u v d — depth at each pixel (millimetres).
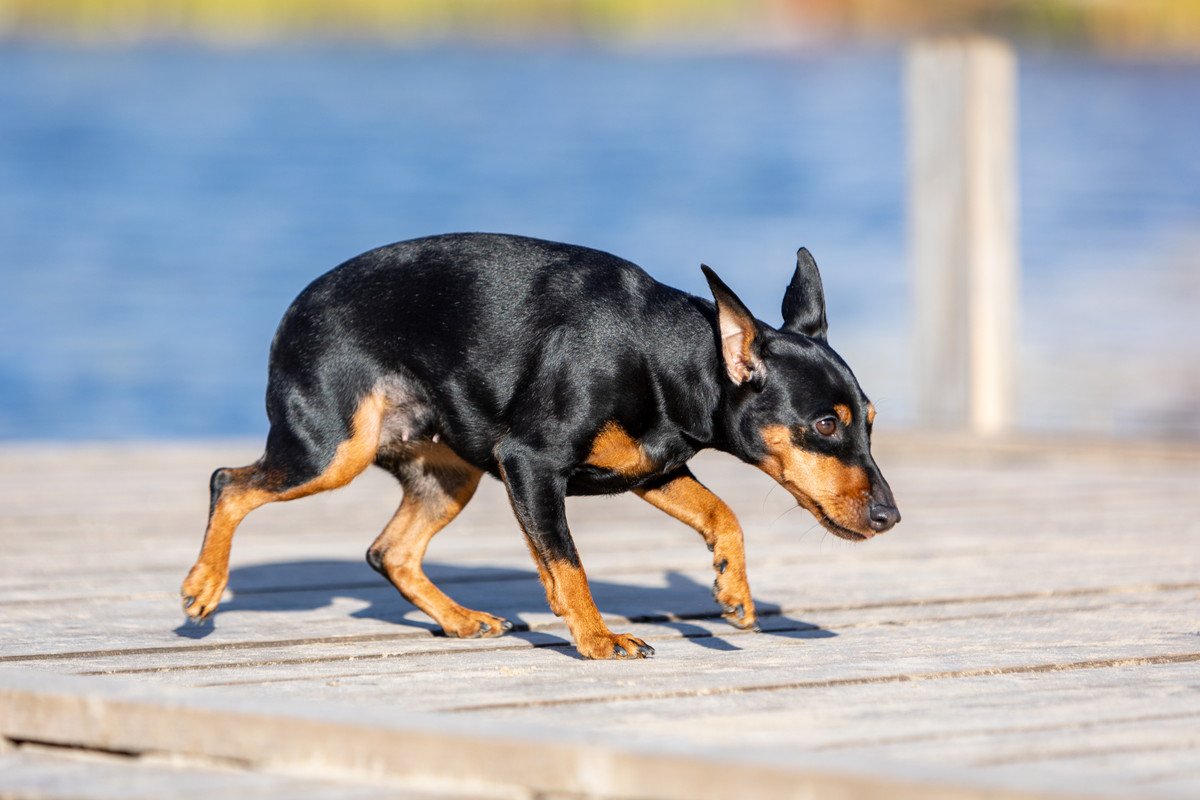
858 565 10938
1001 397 16812
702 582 10477
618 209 44250
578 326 8141
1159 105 74750
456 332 8312
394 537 9008
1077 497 14164
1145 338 26422
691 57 103875
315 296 8586
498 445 8273
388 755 6102
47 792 6027
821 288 8906
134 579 10281
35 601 9523
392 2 120500
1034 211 43438
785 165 52656
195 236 39344
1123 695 7148
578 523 12898
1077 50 109125
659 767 5691
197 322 30016
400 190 47719
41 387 24859
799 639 8625
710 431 8375
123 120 63750
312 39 116000
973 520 12930
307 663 8000
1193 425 20078
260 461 8562
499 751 5926
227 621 9070
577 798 5828
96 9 113500
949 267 16547
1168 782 5680
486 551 11633
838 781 5449
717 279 8062
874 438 16562
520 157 55500
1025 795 5254
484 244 8531
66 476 15016
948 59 16297
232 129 62156
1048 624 8977
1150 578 10383
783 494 14383
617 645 8031
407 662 8008
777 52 109375
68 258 36344
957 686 7367
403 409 8586
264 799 5898
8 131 59281
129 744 6539
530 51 109250
